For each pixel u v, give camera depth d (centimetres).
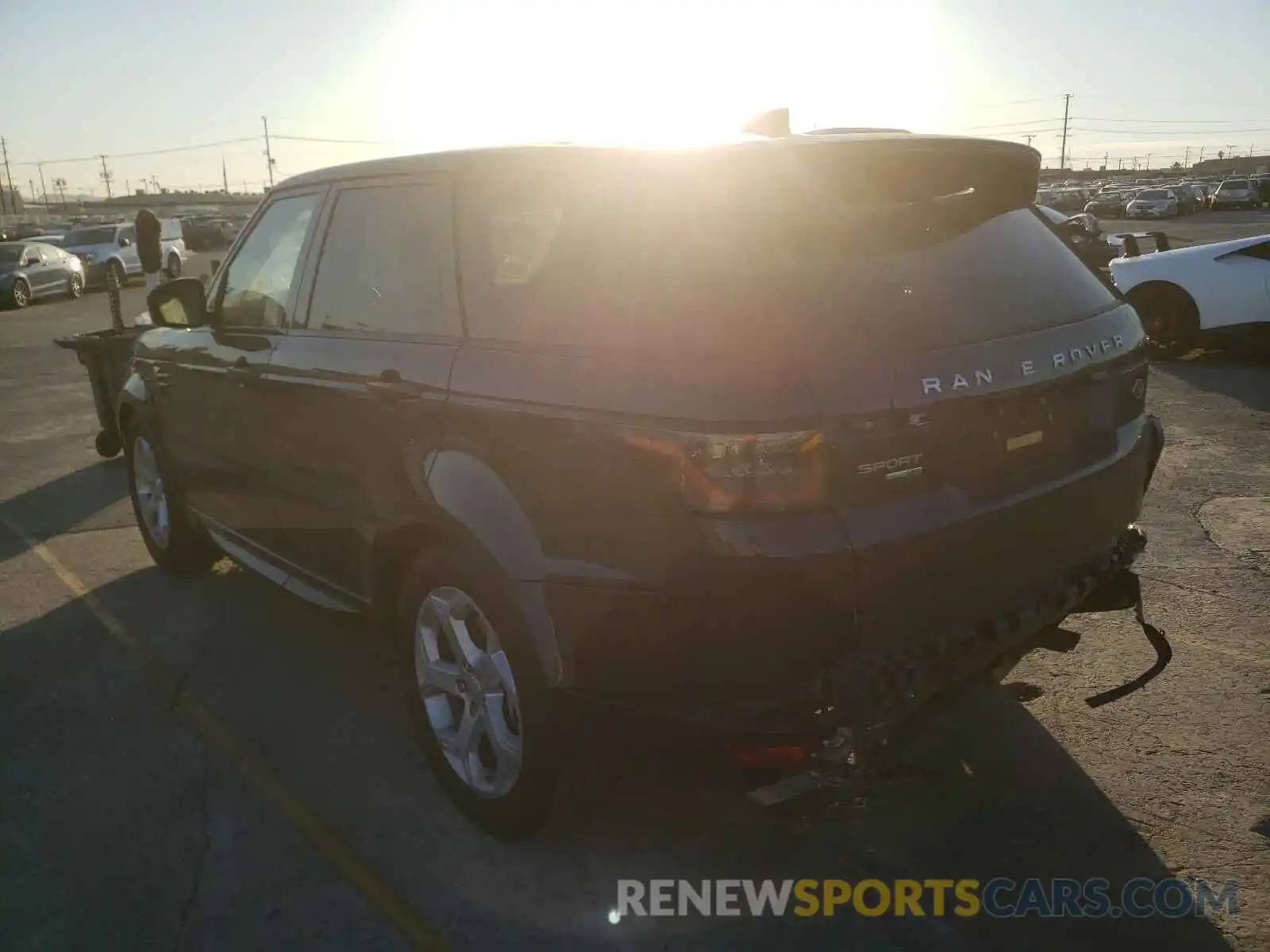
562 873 306
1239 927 279
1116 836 317
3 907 294
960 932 280
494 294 302
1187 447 742
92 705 410
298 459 385
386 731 389
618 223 273
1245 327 1022
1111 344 313
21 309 2203
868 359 246
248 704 410
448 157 332
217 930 284
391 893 298
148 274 935
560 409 265
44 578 552
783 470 235
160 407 501
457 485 296
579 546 265
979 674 291
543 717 280
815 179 266
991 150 300
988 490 269
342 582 384
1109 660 429
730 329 246
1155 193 5097
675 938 279
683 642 247
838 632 244
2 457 826
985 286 285
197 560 546
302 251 395
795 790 265
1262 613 468
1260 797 333
